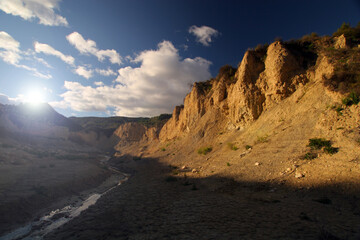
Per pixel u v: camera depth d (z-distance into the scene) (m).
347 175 9.41
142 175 29.58
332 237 5.36
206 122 36.78
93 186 27.16
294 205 8.67
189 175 21.64
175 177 22.05
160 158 40.62
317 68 20.28
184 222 8.40
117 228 9.12
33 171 28.17
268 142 17.98
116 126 146.12
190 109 47.28
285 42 26.06
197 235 6.75
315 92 17.88
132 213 11.26
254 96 25.95
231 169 17.62
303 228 6.30
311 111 16.48
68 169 33.38
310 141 13.37
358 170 9.27
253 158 17.19
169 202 12.66
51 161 40.03
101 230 9.27
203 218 8.55
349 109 12.94
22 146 53.34
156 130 80.94
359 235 5.41
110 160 69.62
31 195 18.58
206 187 15.58
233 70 37.59
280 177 12.38
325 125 13.64
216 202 10.89
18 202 16.64
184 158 32.84
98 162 59.91
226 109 34.16
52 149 66.56
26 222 14.62
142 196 15.41
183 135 45.88
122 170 44.44
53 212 16.83
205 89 47.31
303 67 23.00
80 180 27.25
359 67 15.02
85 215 12.77
